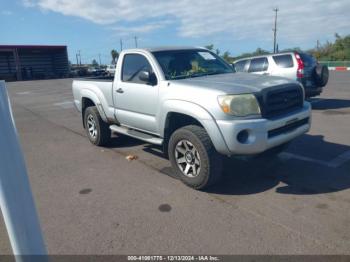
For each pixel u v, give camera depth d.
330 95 12.16
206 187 3.88
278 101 3.76
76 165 5.13
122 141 6.51
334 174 4.21
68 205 3.68
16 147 1.34
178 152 4.07
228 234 2.91
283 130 3.79
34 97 17.88
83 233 3.06
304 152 5.17
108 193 3.96
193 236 2.91
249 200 3.59
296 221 3.08
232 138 3.44
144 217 3.31
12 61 47.12
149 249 2.75
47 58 50.72
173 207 3.50
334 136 6.10
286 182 4.03
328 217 3.13
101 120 5.96
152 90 4.43
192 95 3.78
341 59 40.94
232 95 3.47
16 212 1.34
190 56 5.02
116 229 3.10
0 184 1.30
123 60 5.19
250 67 10.31
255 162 4.81
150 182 4.25
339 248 2.64
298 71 9.04
